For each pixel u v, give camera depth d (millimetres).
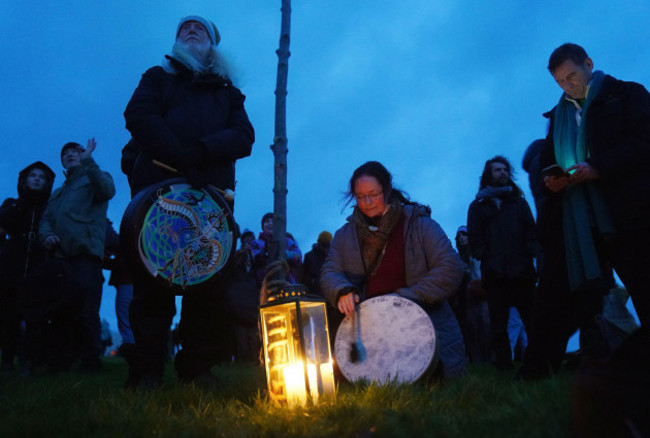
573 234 2920
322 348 2596
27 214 5844
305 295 2592
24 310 5086
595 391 1391
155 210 3031
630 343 1486
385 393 2426
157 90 3408
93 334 5660
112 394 2736
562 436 1624
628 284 2811
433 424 1958
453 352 3279
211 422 2156
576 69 3023
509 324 6480
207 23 3723
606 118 2891
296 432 1943
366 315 3164
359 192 3443
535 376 3070
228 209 3318
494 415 1971
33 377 4820
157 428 2109
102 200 5879
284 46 3688
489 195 5344
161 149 3129
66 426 2197
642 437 1264
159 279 3006
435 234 3445
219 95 3516
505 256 5148
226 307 3352
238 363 6750
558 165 2877
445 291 3330
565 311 3072
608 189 2803
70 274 5266
